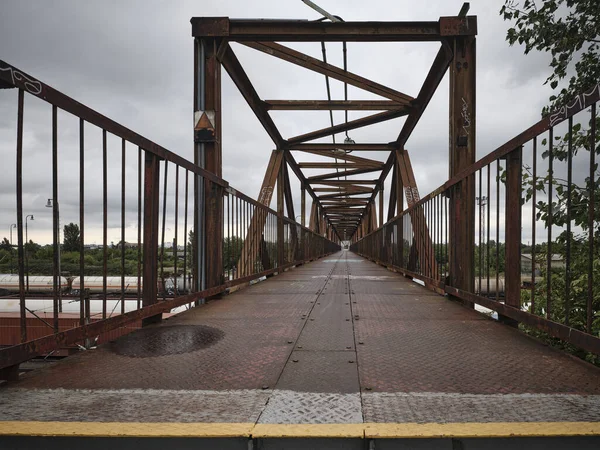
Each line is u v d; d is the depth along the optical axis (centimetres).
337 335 319
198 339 306
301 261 1562
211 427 156
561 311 496
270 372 226
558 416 164
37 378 215
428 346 284
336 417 165
